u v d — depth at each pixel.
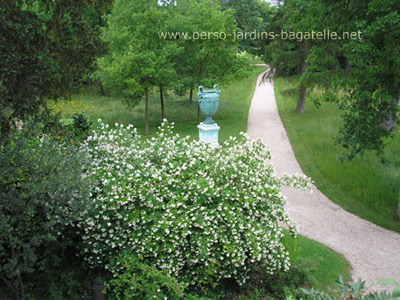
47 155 4.81
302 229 9.57
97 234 5.35
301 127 19.27
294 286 6.34
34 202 4.65
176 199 5.47
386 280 2.04
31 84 6.41
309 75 10.98
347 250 8.59
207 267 5.53
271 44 21.70
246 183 5.92
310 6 10.56
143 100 25.84
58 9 6.84
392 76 9.14
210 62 19.48
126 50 15.77
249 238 5.48
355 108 10.19
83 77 7.73
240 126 19.80
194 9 18.27
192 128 19.17
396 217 10.27
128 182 5.54
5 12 5.80
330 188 12.12
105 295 5.31
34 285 5.43
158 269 5.55
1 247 4.61
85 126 8.12
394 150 14.92
